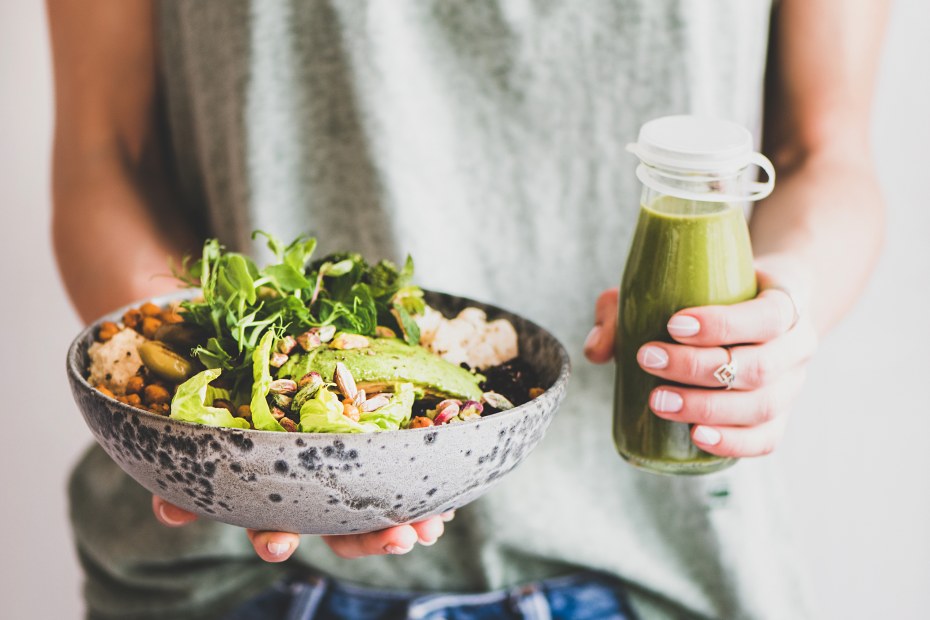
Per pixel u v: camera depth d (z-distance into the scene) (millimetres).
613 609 1115
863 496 1854
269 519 658
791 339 821
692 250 818
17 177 1931
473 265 1114
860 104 1132
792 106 1146
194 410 645
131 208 1108
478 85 1076
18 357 2020
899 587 1873
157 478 654
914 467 1826
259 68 1074
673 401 818
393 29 1053
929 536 1845
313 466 613
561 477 1106
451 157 1090
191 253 1134
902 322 1786
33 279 1989
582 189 1096
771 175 805
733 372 794
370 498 642
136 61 1183
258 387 657
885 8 1151
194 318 736
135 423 628
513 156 1091
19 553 2096
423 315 814
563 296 1119
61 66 1183
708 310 790
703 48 1057
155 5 1181
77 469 1191
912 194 1731
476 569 1101
